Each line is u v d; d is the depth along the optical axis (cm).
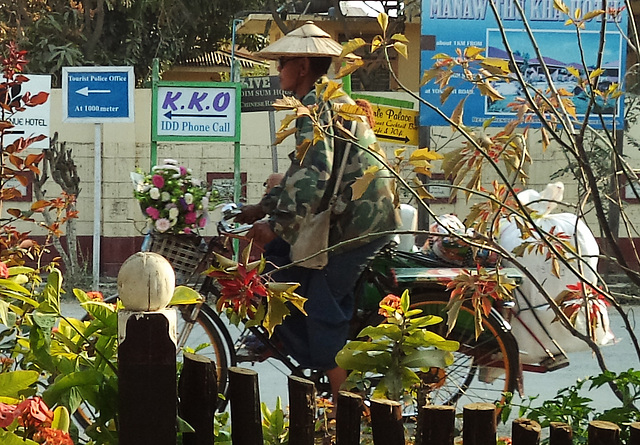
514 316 512
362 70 1784
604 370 311
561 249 363
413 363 290
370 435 334
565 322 311
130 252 1316
